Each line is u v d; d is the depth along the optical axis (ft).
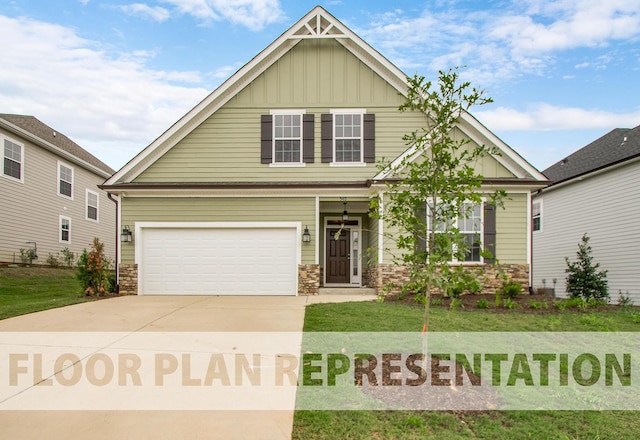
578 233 57.00
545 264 64.80
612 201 50.85
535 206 68.03
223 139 45.09
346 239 51.49
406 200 17.53
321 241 51.34
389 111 45.37
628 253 48.19
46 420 13.87
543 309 32.60
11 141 58.54
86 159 75.66
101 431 13.15
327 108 45.42
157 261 43.42
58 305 34.01
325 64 45.78
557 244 61.72
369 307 32.50
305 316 29.35
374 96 45.50
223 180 44.73
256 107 45.39
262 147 45.01
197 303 36.32
